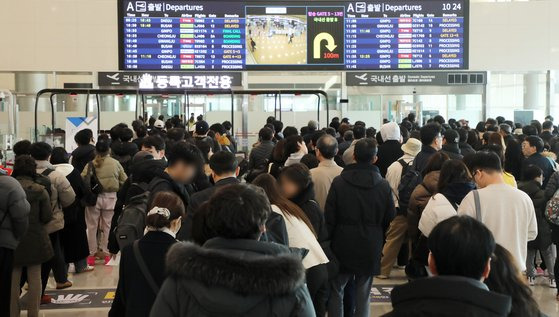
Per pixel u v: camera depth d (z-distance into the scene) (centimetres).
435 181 510
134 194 483
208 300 211
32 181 544
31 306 537
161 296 222
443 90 1391
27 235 526
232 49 1284
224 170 406
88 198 750
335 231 473
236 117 1402
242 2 1280
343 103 1399
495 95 1517
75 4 1391
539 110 1488
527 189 636
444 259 202
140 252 329
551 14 1420
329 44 1292
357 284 484
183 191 451
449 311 188
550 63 1422
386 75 1318
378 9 1292
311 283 380
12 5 1384
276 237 344
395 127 721
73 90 1065
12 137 1126
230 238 226
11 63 1388
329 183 526
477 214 392
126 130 832
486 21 1423
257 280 210
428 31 1300
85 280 701
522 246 393
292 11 1285
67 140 966
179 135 739
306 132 898
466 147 734
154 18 1276
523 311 225
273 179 386
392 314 196
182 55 1283
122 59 1280
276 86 1438
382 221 477
